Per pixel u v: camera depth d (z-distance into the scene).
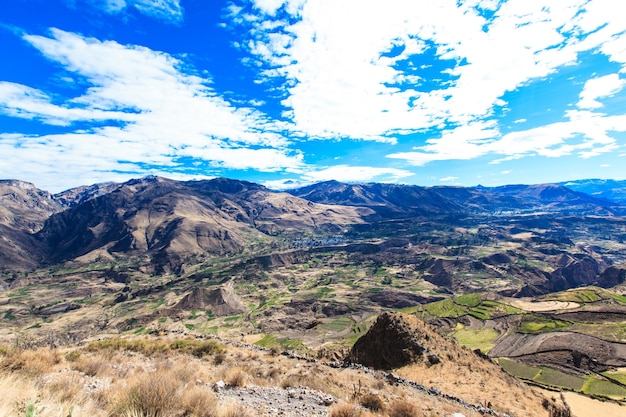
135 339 32.41
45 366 15.09
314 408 13.44
